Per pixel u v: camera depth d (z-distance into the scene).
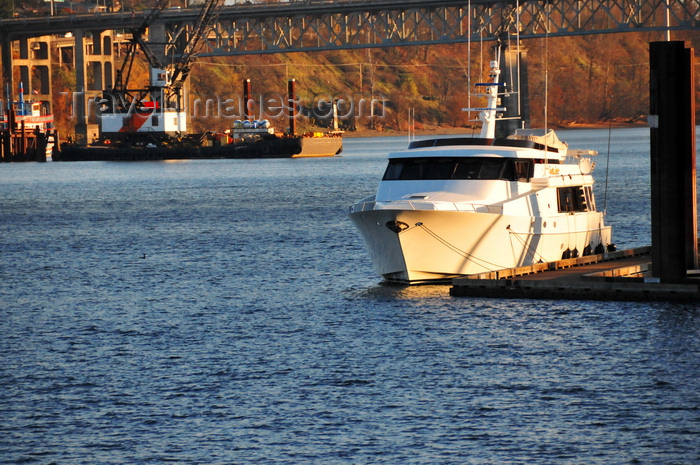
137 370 123.00
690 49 142.75
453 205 159.62
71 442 99.12
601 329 136.12
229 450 96.56
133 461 94.56
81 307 164.62
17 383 117.94
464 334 136.12
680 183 146.50
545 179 168.88
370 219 163.12
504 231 163.50
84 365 125.75
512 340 132.38
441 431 100.38
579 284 152.50
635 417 103.38
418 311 149.75
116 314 157.88
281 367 123.00
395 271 166.00
